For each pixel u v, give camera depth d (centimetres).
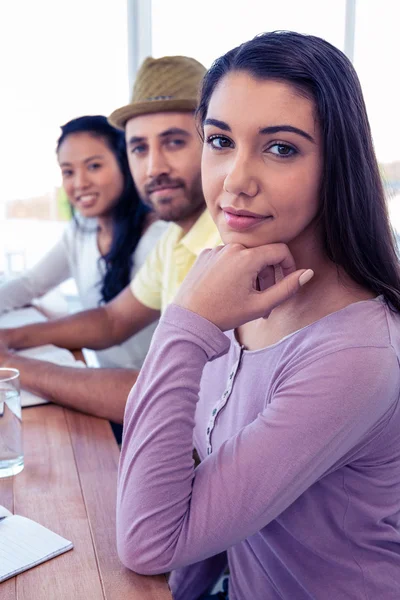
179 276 152
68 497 86
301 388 69
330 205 72
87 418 114
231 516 68
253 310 74
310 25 292
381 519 77
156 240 192
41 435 106
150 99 152
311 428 67
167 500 70
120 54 295
